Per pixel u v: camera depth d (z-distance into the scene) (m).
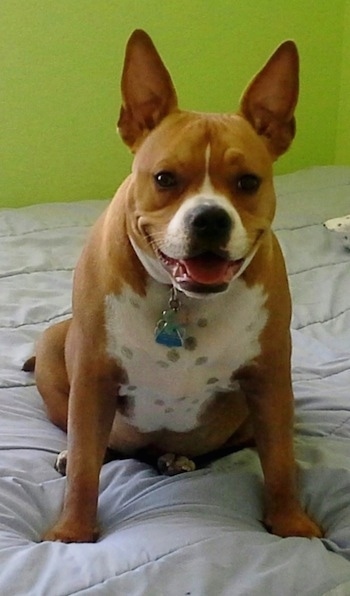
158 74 1.24
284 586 1.09
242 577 1.11
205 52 3.03
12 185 2.89
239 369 1.31
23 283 2.17
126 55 1.25
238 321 1.26
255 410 1.35
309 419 1.59
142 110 1.27
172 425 1.42
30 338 1.91
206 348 1.26
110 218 1.29
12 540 1.21
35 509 1.33
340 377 1.75
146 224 1.18
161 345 1.25
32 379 1.75
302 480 1.38
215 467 1.47
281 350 1.31
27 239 2.42
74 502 1.28
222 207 1.12
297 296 2.13
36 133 2.86
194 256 1.13
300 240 2.47
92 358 1.29
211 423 1.44
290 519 1.29
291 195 2.80
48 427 1.60
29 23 2.74
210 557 1.13
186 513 1.29
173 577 1.09
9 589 1.07
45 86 2.82
